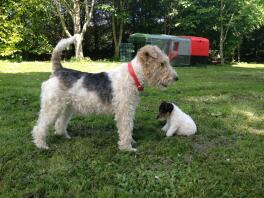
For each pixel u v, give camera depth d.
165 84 1.05
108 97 1.04
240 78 3.12
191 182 0.84
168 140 1.16
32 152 1.02
